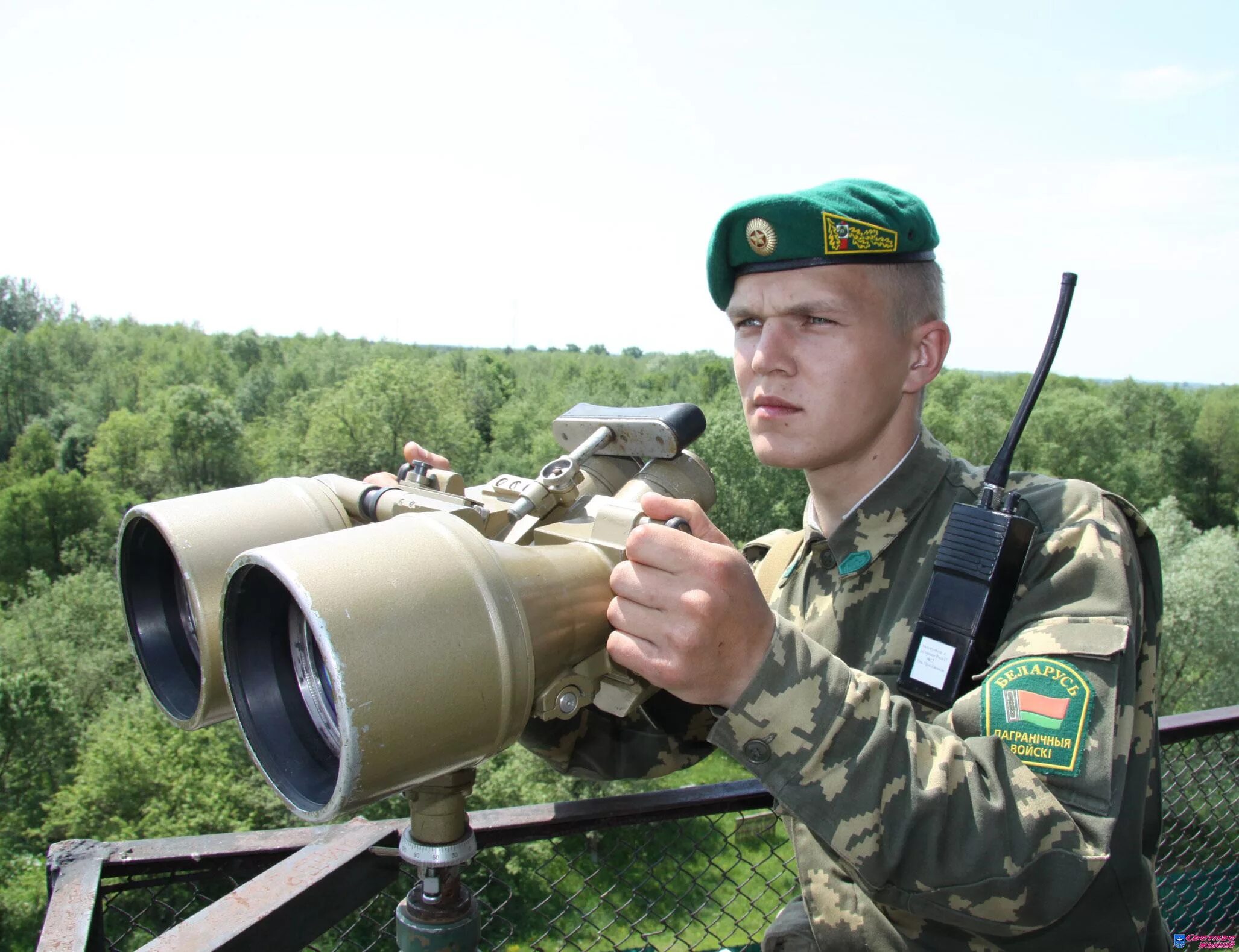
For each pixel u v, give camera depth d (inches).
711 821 88.2
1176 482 2234.3
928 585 58.6
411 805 52.4
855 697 44.4
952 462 64.3
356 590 39.1
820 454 60.5
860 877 44.5
